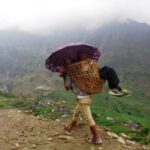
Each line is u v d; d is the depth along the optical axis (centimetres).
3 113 1459
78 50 1029
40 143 1074
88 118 1039
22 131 1190
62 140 1086
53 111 2134
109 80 987
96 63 1021
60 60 1034
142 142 1295
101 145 1053
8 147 1055
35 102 2820
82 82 1003
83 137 1105
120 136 1291
